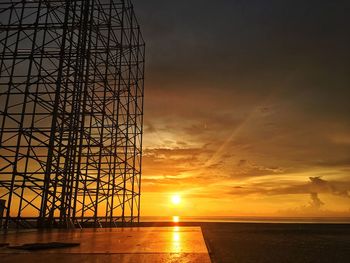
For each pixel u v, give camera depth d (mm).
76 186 15625
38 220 15219
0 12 16625
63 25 17016
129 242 7609
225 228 25562
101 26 20891
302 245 12695
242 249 10281
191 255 5305
